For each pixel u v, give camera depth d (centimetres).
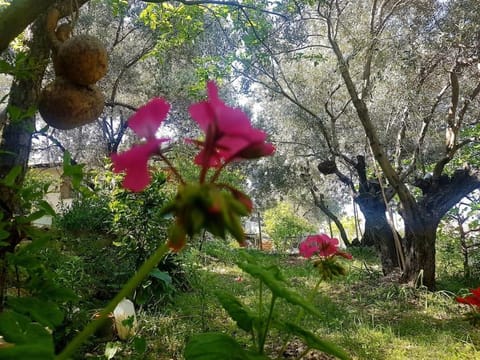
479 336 468
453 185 732
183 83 1212
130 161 56
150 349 370
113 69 1220
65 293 98
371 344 429
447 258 898
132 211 549
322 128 916
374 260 1086
